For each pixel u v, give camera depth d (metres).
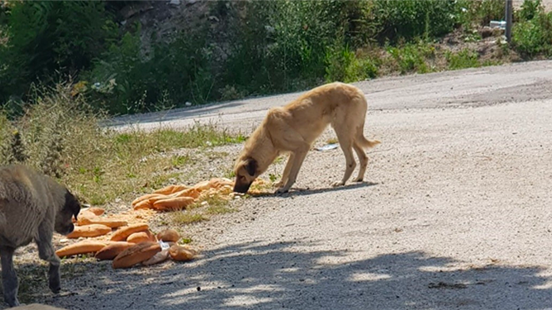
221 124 17.08
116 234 8.93
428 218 8.56
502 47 25.06
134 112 24.25
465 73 22.06
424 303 6.04
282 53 26.30
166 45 26.39
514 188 9.47
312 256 7.68
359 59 25.78
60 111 13.58
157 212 10.30
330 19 27.16
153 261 8.07
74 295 7.24
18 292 7.39
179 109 22.66
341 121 10.98
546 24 25.47
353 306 6.12
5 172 6.60
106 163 13.47
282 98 21.98
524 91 17.44
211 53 26.33
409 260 7.19
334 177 11.55
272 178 11.80
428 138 13.23
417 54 25.41
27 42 26.30
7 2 28.34
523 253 7.09
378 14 27.38
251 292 6.75
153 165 13.07
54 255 7.14
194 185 11.59
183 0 30.28
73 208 7.42
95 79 24.98
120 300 6.95
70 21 27.12
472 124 14.06
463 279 6.52
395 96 18.98
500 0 27.28
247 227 9.19
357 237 8.18
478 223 8.17
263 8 26.98
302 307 6.21
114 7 30.78
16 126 14.66
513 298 5.98
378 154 12.41
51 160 12.32
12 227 6.56
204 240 8.84
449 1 27.70
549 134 12.42
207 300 6.64
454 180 10.18
